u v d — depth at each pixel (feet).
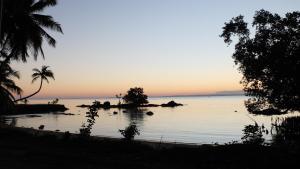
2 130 88.74
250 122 226.17
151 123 226.58
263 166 40.06
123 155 51.88
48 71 187.73
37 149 57.57
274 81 72.54
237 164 42.01
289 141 56.24
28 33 106.42
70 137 72.79
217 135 153.99
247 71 75.82
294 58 69.77
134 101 499.10
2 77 151.74
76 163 45.60
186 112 372.38
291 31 71.56
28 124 210.38
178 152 50.67
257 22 74.49
